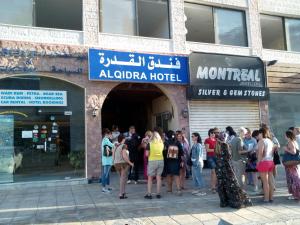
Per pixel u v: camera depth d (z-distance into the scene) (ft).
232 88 50.34
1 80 39.52
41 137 40.98
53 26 42.65
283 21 59.26
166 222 23.34
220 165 27.68
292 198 29.63
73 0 44.06
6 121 39.60
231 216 24.50
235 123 52.06
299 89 57.47
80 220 24.23
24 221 24.30
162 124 54.85
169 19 49.70
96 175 42.11
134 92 54.95
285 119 55.93
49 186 39.58
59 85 42.04
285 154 29.53
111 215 25.41
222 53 51.29
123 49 45.39
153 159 31.30
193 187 36.50
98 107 43.16
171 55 47.83
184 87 48.80
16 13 41.29
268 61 54.70
